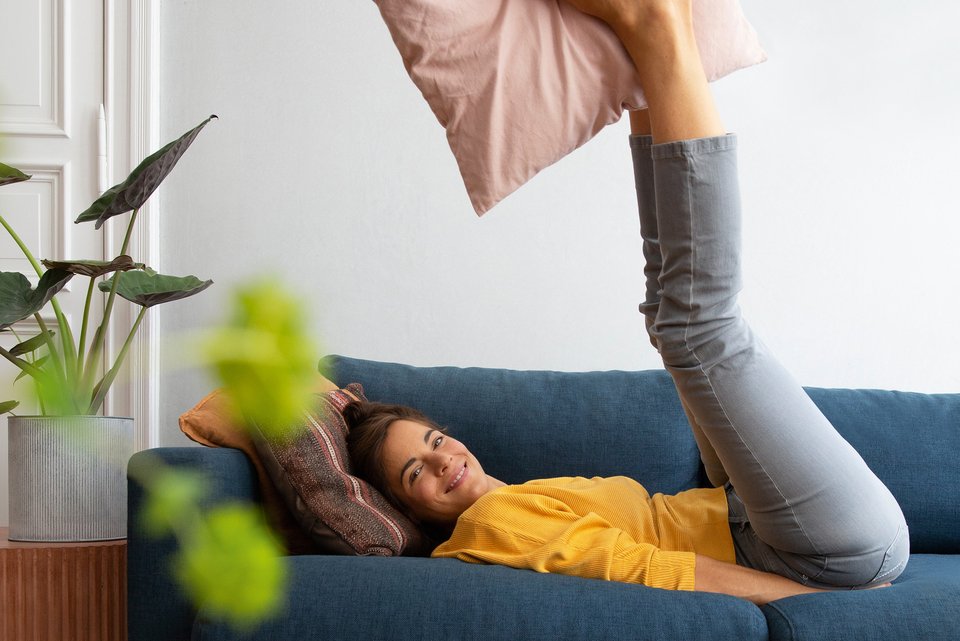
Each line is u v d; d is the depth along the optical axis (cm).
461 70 100
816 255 287
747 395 132
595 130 106
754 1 290
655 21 105
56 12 275
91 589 183
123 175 275
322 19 281
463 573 143
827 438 137
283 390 12
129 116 274
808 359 285
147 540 154
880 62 290
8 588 181
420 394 230
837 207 288
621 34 105
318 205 279
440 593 137
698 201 119
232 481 165
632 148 141
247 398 12
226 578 15
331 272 279
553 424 229
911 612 133
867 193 288
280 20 280
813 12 290
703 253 123
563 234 283
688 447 233
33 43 275
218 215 277
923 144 290
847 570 140
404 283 280
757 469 135
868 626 131
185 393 267
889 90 290
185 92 278
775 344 285
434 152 282
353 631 133
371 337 279
